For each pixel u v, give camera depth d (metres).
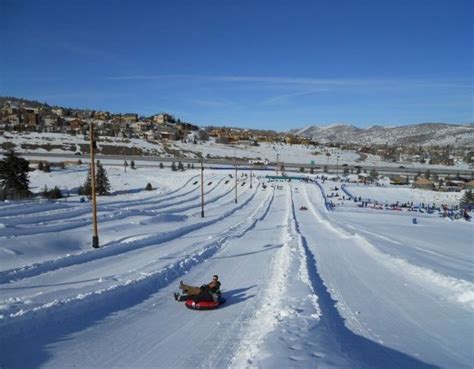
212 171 120.75
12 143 151.38
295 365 6.36
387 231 42.09
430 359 8.08
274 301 11.85
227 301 12.16
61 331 8.85
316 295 12.30
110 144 178.12
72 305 10.13
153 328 9.38
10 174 59.78
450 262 22.31
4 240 20.06
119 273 15.76
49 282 14.07
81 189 76.69
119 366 7.18
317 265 19.44
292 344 7.48
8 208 35.09
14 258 17.86
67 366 7.15
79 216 35.47
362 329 9.89
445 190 107.19
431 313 11.72
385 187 107.75
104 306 10.89
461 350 8.80
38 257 18.84
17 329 8.48
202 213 48.19
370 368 6.84
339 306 12.06
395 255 22.44
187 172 117.50
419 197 99.06
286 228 38.47
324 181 114.25
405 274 17.67
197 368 7.09
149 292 12.88
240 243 26.59
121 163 129.88
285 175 119.94
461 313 11.81
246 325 9.73
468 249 30.53
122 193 81.38
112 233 26.91
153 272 14.94
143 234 27.44
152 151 178.88
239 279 15.54
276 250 23.55
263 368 6.27
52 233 23.19
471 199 90.12
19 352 7.64
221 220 46.19
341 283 15.50
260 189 97.44
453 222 58.50
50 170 100.56
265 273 16.78
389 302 12.83
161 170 119.62
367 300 12.98
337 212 65.12
